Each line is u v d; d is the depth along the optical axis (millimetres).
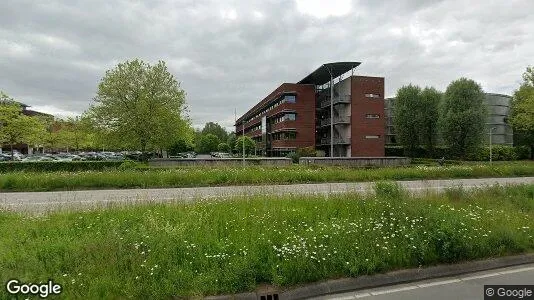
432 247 5879
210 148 103625
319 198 9875
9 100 38531
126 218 7715
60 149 82625
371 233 6352
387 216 7609
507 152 53500
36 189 15977
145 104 32531
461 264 5758
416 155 59719
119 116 33000
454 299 4680
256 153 79688
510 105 55281
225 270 4949
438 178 22000
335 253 5543
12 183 16062
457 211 8094
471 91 50219
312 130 54688
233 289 4676
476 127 49156
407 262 5594
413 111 57562
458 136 49719
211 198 10281
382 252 5656
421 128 57031
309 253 5477
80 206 9602
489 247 6141
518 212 8633
